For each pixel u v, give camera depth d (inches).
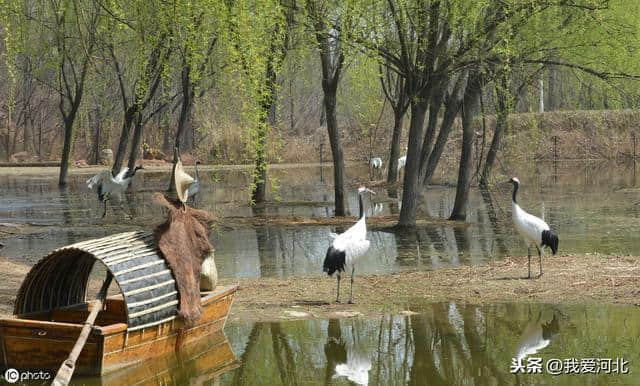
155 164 2123.5
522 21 682.2
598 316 434.6
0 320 341.7
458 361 367.9
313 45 762.8
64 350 335.3
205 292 403.5
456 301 475.8
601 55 749.3
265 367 364.2
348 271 580.7
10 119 2490.2
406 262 614.9
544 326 418.6
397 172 1600.6
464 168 865.5
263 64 577.0
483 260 614.9
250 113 577.6
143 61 909.2
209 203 1125.1
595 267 553.6
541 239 519.5
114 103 1984.5
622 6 761.0
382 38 723.4
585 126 2113.7
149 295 350.3
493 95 841.5
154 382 344.8
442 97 821.9
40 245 719.1
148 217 938.1
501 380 340.2
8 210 1040.8
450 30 703.1
